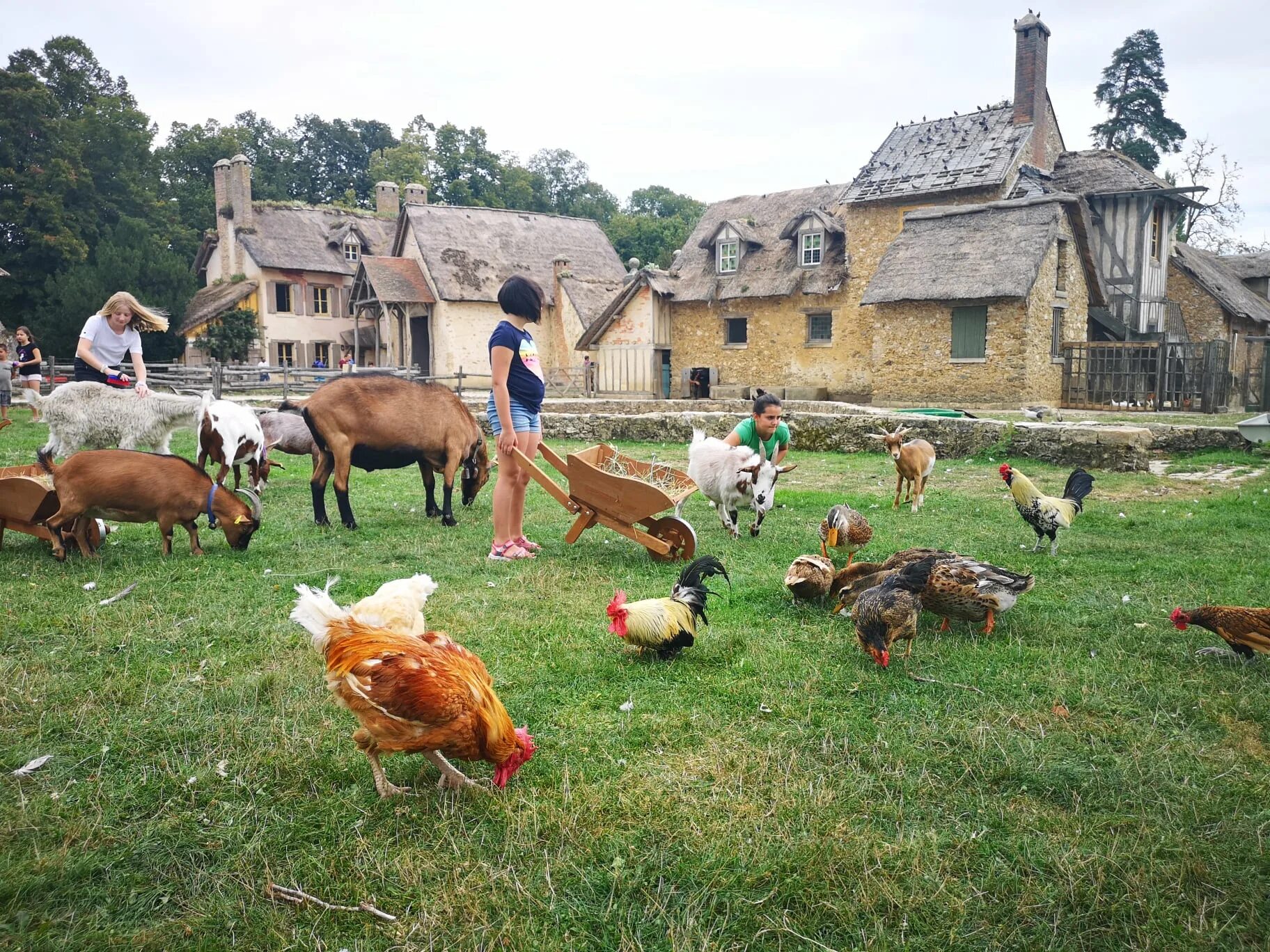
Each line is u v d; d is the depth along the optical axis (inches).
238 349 1606.8
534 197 3093.0
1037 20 1144.8
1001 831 132.0
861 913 114.9
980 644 209.0
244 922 111.9
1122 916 113.4
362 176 2957.7
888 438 388.2
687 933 109.7
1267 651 188.9
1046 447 557.9
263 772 145.8
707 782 145.3
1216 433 570.3
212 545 304.3
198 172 2445.9
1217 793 141.0
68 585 246.2
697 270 1417.3
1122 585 258.1
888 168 1240.8
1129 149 1961.1
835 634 218.2
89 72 1911.9
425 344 1626.5
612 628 195.6
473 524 354.0
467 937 109.9
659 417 718.5
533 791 141.6
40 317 1499.8
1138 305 1112.2
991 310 994.7
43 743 153.6
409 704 129.6
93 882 119.1
